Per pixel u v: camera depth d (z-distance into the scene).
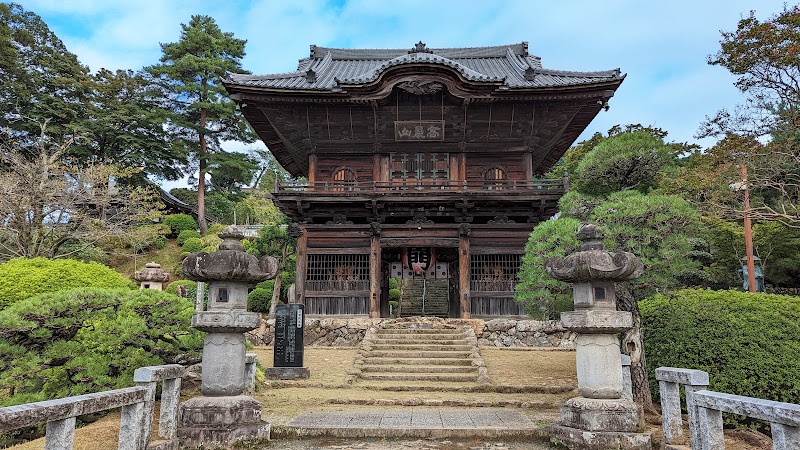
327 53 27.19
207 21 42.16
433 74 19.66
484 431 8.09
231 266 7.54
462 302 20.27
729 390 8.49
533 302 11.29
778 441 4.54
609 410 7.21
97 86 37.94
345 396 11.18
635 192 10.20
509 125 21.56
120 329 8.42
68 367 8.00
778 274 26.42
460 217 20.95
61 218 24.30
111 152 38.19
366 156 22.36
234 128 41.53
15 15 35.91
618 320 7.42
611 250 9.45
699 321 9.55
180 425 7.21
